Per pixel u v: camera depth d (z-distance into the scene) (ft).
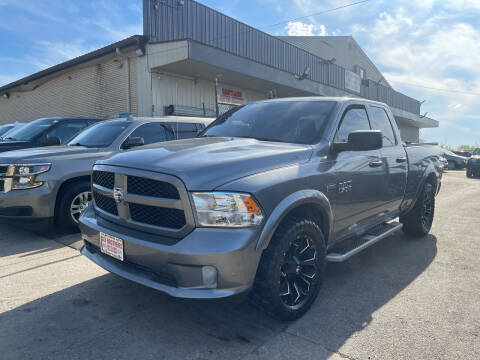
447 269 13.07
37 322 9.04
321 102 11.98
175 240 7.77
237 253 7.47
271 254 8.25
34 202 15.06
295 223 8.68
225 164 8.16
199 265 7.45
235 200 7.66
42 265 12.88
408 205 15.47
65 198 16.02
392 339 8.45
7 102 70.95
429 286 11.53
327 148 10.41
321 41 86.84
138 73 44.21
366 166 11.62
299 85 54.65
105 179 9.54
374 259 14.12
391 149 13.76
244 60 44.73
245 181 7.93
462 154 84.07
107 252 9.04
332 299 10.53
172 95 45.24
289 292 9.00
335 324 9.11
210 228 7.58
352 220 11.35
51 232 17.06
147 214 8.34
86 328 8.78
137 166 8.45
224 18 51.11
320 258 9.70
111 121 19.83
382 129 13.83
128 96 45.50
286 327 8.93
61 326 8.86
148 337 8.41
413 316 9.56
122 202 8.71
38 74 55.93
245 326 8.96
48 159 15.56
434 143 18.94
